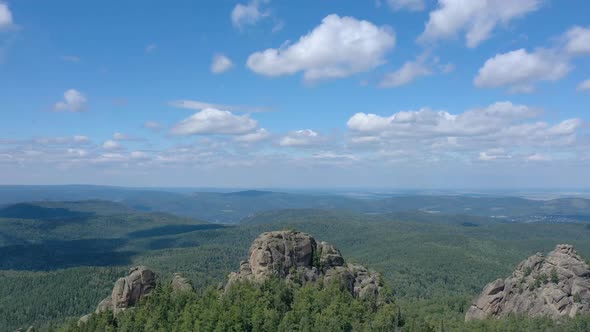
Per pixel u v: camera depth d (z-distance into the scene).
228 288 174.12
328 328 150.88
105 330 159.00
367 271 195.75
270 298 161.12
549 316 195.12
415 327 165.75
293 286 170.75
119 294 176.50
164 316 162.12
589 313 189.75
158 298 171.00
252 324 152.25
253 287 167.38
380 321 158.88
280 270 177.62
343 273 183.38
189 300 169.00
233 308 154.50
